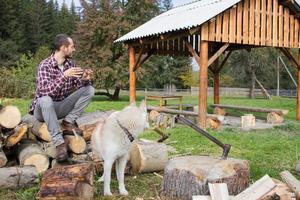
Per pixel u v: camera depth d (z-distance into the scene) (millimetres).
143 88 51344
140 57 15945
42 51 37906
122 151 4840
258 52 39938
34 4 66500
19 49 58062
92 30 34594
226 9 12547
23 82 27219
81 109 5828
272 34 14234
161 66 54062
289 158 7617
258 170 6371
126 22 34812
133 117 4734
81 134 5938
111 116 4895
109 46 35000
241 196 4160
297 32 14844
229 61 44156
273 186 4266
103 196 4891
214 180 4531
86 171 4555
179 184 4734
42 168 5719
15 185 5074
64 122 5801
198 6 15906
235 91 48219
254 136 10852
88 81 5652
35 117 5773
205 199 4254
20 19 61812
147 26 16516
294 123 14578
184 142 9492
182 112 13625
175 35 13172
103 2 35406
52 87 5316
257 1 13742
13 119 5773
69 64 5602
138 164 6051
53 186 4391
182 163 4887
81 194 4504
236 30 13219
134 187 5406
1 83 25891
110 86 35156
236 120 15672
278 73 45125
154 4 37438
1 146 5785
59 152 5367
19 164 5852
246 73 43781
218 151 8320
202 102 12250
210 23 12500
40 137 5934
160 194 5059
